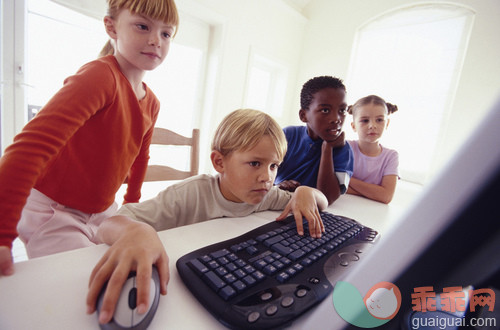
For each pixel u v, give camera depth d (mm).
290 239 406
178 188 605
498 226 133
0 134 1205
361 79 2225
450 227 144
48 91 1342
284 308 256
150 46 651
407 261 159
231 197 605
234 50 2059
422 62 1892
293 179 980
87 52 1431
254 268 313
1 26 1143
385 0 2053
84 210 670
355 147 1266
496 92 137
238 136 537
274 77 2660
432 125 1839
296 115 2676
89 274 302
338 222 514
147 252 283
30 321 225
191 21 1886
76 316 237
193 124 2117
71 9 1329
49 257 330
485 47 1630
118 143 699
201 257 323
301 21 2516
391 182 1090
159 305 264
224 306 252
